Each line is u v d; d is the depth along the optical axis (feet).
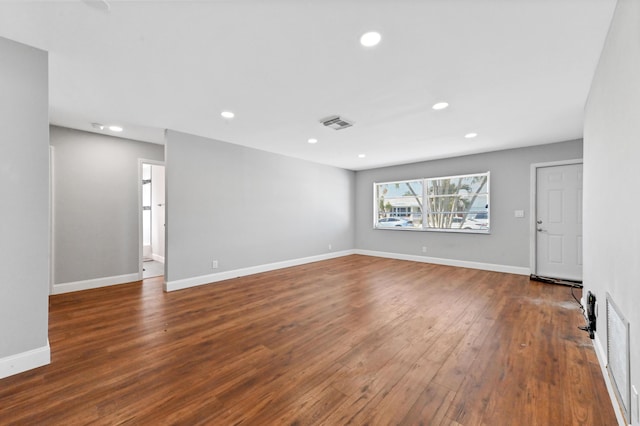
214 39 5.93
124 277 13.89
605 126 6.12
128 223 14.02
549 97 8.79
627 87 4.51
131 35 5.78
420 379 5.85
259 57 6.62
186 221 12.92
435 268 17.25
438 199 19.25
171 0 4.76
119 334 8.00
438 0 4.81
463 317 9.27
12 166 5.95
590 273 8.30
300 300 11.07
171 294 11.89
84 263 12.72
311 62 6.84
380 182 21.94
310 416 4.79
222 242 14.30
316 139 13.82
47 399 5.17
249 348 7.19
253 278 14.71
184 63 6.88
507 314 9.52
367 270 16.72
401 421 4.67
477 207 17.66
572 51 6.33
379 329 8.34
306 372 6.11
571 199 14.03
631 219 4.35
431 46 6.17
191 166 13.07
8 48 5.92
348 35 5.80
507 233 15.97
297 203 18.45
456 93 8.57
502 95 8.69
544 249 14.83
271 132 12.71
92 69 7.13
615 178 5.31
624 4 4.54
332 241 21.26
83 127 12.09
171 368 6.25
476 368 6.26
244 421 4.66
